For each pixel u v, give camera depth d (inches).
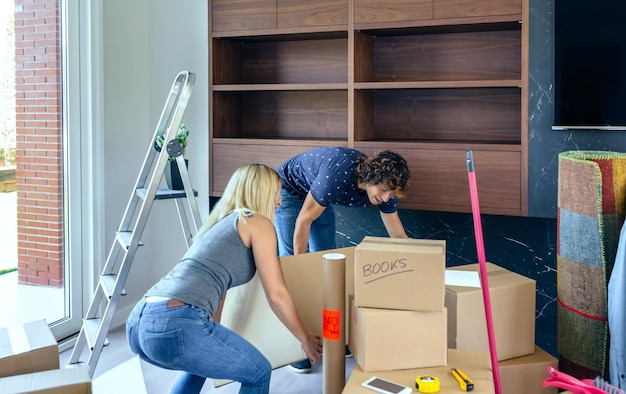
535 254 139.9
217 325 85.9
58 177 143.1
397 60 149.3
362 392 79.7
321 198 113.0
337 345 88.7
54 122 141.3
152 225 166.4
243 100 166.4
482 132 143.3
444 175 134.0
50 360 83.4
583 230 93.7
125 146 157.1
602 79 119.4
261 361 88.2
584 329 95.2
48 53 139.0
